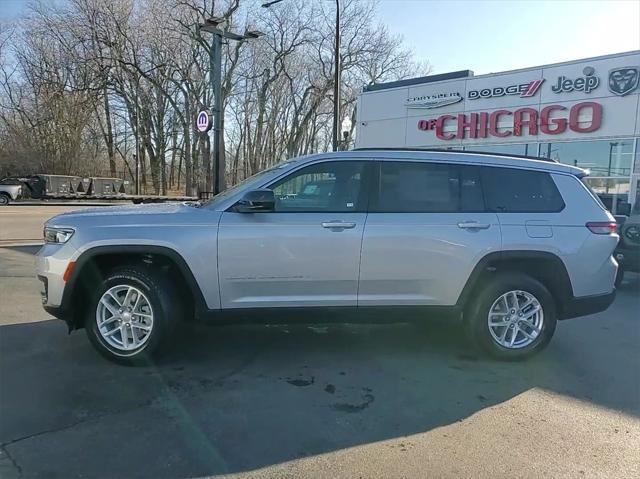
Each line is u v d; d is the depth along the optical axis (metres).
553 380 4.46
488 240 4.74
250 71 41.75
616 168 15.60
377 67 43.34
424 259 4.66
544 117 17.09
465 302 4.82
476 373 4.59
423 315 4.80
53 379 4.18
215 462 3.04
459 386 4.28
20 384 4.07
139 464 2.99
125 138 49.19
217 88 12.47
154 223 4.46
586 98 16.09
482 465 3.07
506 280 4.85
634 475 3.00
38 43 42.03
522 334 4.95
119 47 39.19
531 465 3.08
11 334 5.29
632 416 3.78
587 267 4.92
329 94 43.56
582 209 5.00
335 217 4.59
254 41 39.50
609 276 5.04
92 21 38.78
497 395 4.12
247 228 4.47
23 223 17.12
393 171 4.79
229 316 4.55
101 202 35.59
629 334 5.98
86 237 4.39
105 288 4.47
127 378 4.24
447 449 3.25
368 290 4.66
